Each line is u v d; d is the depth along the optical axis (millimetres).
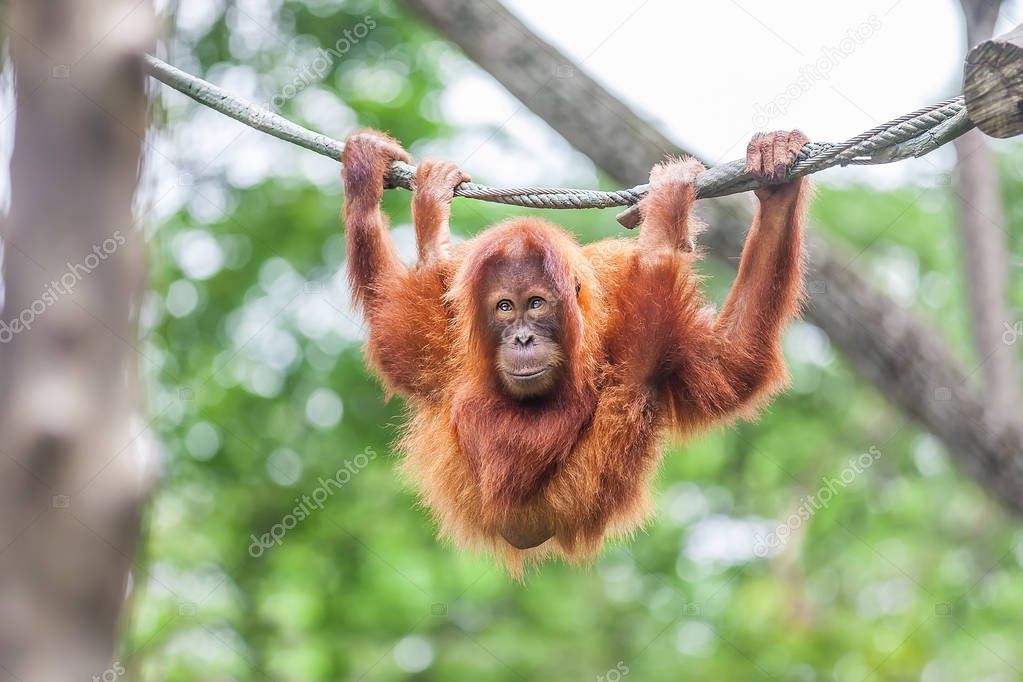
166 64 6941
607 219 14375
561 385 6504
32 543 4723
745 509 16703
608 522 6684
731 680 14812
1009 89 5242
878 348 13539
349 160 7559
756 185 6359
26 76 5090
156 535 13109
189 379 14359
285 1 14336
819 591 16266
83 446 4805
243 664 12859
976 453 14031
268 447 14562
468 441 6672
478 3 12875
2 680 4637
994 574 15664
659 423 6719
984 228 14766
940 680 15805
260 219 14586
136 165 5191
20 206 4992
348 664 13727
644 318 6438
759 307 6691
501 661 14797
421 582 14117
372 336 7293
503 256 6461
